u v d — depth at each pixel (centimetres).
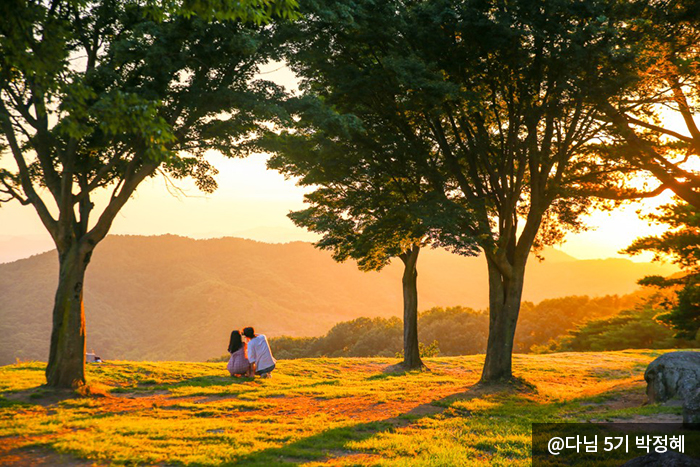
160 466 725
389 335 12938
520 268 1866
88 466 707
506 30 1367
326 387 1681
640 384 1795
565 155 1789
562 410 1319
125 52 1205
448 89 1448
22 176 1377
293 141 1748
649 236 2492
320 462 765
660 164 1819
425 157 1812
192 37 1230
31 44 852
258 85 1387
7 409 1113
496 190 1827
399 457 809
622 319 6944
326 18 1303
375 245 2045
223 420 1099
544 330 11975
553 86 1562
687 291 2433
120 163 1450
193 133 1431
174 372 1845
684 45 1498
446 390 1683
